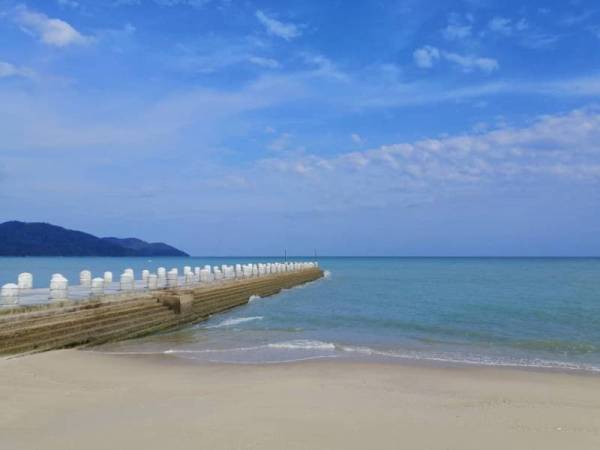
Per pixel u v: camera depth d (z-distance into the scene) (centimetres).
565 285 5600
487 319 2703
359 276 8238
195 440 773
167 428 832
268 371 1384
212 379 1274
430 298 4038
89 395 1077
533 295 4266
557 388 1227
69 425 851
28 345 1514
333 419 902
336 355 1666
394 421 902
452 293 4541
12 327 1471
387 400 1059
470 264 16512
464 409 1006
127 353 1670
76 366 1389
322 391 1130
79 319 1759
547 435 845
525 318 2739
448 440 807
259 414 923
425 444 785
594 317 2775
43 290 2034
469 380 1302
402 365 1491
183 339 2030
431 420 916
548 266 13725
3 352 1428
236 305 3481
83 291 2223
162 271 2962
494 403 1066
